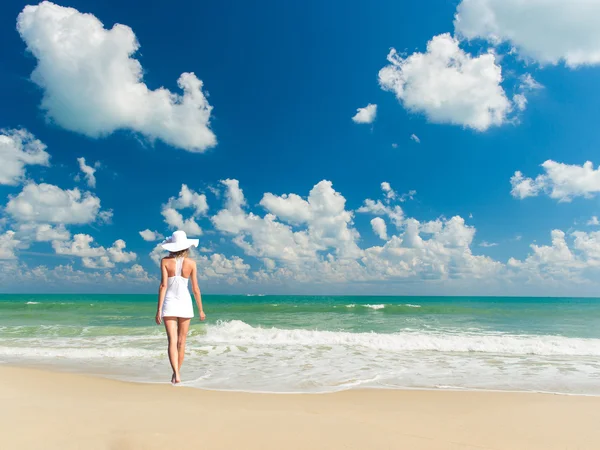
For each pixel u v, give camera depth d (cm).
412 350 926
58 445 261
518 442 311
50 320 1739
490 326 1606
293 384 565
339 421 346
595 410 427
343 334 1135
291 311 2402
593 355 877
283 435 299
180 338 525
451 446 293
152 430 300
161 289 493
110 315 2008
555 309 2588
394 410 420
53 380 562
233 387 538
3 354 827
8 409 354
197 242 509
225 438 288
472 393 520
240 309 2484
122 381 571
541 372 681
